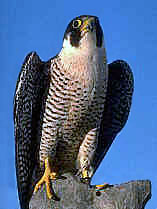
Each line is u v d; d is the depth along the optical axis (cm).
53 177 684
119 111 830
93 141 770
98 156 834
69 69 726
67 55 729
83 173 778
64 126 750
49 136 752
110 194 650
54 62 748
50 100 742
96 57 725
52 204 655
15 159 740
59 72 735
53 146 758
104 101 756
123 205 642
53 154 762
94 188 659
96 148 788
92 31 722
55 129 749
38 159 766
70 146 772
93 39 724
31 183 764
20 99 737
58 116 743
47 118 747
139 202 646
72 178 668
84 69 723
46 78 752
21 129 744
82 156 777
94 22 727
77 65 722
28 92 747
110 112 831
